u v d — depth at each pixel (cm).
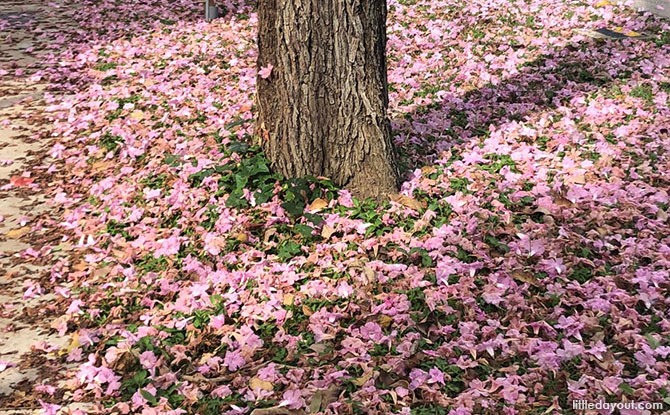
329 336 439
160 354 443
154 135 736
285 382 408
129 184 649
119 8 1290
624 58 852
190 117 782
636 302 451
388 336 432
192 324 467
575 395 379
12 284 538
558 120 717
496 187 590
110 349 441
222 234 555
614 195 566
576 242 513
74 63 1003
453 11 1125
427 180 595
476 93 802
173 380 419
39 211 640
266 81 586
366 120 573
